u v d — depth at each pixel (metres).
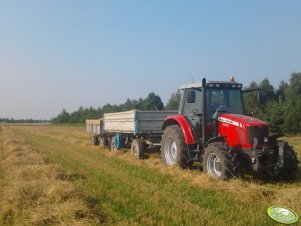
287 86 48.28
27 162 13.93
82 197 8.06
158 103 53.72
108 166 13.46
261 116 32.75
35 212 7.08
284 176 10.28
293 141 26.20
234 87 11.77
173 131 12.16
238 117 10.41
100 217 7.07
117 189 9.43
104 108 72.31
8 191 8.48
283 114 32.81
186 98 12.31
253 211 7.33
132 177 11.02
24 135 38.41
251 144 9.87
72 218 6.79
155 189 9.28
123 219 7.01
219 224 6.50
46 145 24.03
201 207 7.69
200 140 11.45
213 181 9.73
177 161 11.88
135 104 58.34
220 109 11.34
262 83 42.50
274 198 8.13
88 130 25.22
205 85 11.14
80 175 11.59
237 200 8.15
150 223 6.74
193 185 9.70
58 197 7.88
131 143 16.30
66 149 20.88
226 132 10.58
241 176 10.51
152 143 15.05
